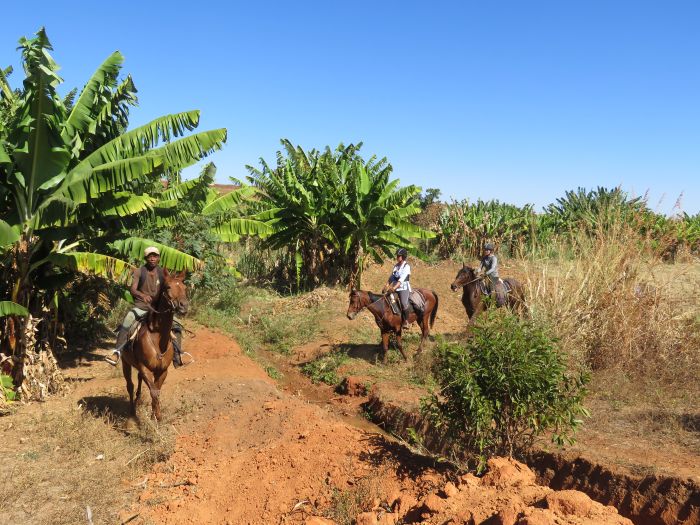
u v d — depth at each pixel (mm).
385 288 12367
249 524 6527
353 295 12219
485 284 13039
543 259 13281
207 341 13680
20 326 9508
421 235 20500
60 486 6695
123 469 7320
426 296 13016
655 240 11969
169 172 11125
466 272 13297
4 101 10719
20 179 9172
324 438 7969
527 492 5605
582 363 10297
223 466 7770
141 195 10578
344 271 20906
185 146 9375
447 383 6562
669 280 11734
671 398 8922
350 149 21969
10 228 8406
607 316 10914
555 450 6934
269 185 20703
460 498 5789
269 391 10094
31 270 9688
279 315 17344
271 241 20953
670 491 5766
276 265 22719
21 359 9461
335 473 7129
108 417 8734
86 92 9719
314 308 17641
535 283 12266
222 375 11039
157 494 6930
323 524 6051
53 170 9305
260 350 14883
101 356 12641
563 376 6473
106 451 7668
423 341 13164
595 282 11461
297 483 7109
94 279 11938
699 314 11219
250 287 20562
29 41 8422
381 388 10820
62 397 9680
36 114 8773
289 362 13984
